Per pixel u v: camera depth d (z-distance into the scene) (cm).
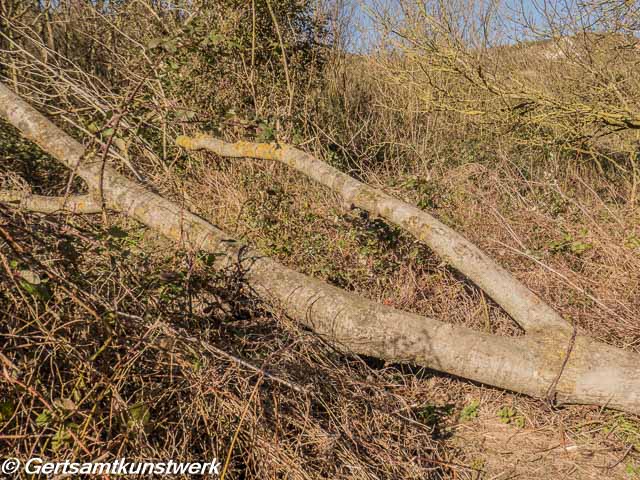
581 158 699
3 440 196
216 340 275
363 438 253
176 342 241
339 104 835
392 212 326
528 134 725
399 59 804
